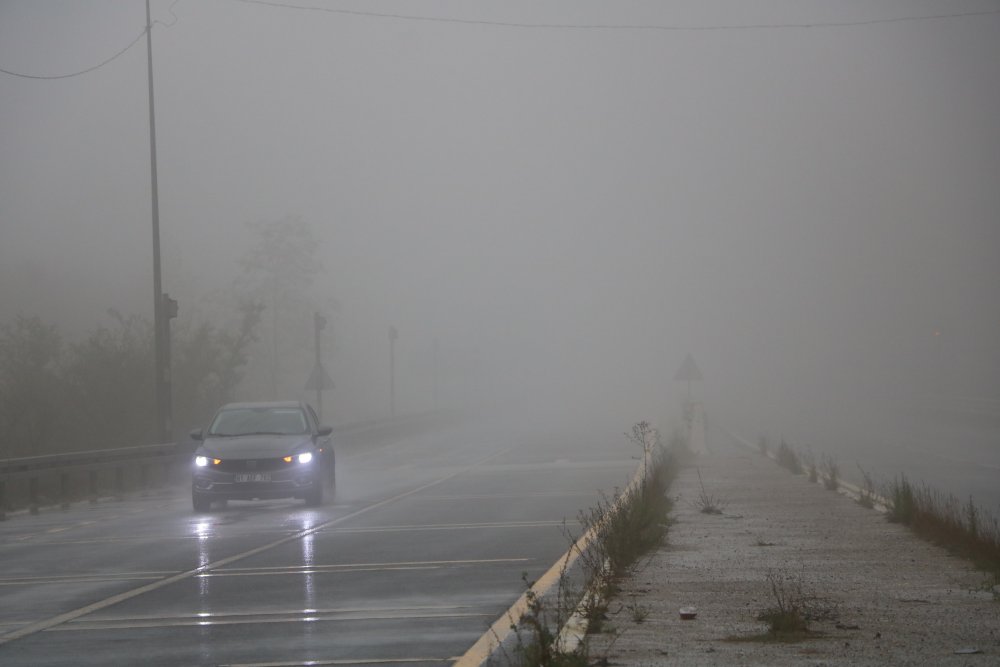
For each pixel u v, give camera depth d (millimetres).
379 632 14047
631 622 13625
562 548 22484
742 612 14164
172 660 12719
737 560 19062
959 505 28062
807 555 19516
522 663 11570
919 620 13383
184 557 22562
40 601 17406
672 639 12523
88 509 36969
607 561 18641
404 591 17344
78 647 13609
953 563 18188
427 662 12258
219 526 28875
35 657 13086
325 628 14406
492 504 32906
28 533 29203
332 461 35781
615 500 28781
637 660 11438
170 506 36531
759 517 26000
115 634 14391
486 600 16344
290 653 12906
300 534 26234
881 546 20516
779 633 12695
